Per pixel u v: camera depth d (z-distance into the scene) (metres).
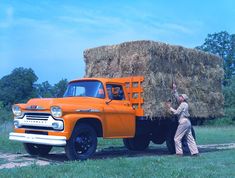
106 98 10.88
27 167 8.48
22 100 53.78
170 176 7.82
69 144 9.77
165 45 11.81
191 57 12.82
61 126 9.68
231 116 38.94
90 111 10.18
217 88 13.96
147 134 12.74
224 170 8.74
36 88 56.41
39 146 11.36
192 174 8.12
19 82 54.06
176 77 12.21
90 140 10.21
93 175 7.77
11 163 9.94
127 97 11.55
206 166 9.20
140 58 11.47
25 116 10.59
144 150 13.96
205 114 13.22
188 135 11.66
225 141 18.61
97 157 11.52
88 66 12.80
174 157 10.87
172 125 12.48
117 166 8.75
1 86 54.34
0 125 20.73
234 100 41.19
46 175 7.68
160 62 11.72
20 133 10.58
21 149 12.68
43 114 10.10
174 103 11.98
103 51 12.34
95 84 11.12
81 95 11.23
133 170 8.34
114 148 14.45
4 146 13.14
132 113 11.34
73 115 9.79
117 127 10.89
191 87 12.75
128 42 11.74
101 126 10.52
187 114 11.72
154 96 11.39
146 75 11.36
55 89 51.16
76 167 8.50
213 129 31.34
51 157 11.20
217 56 14.05
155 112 11.37
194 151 11.55
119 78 11.86
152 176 7.81
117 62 11.98
